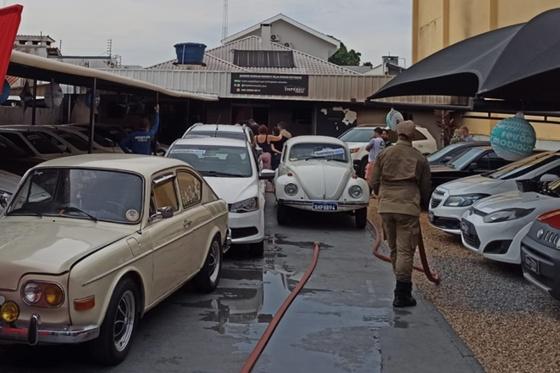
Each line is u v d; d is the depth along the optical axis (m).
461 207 10.23
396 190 6.74
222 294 7.15
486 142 15.09
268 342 5.57
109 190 5.63
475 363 5.22
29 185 5.79
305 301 6.96
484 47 8.66
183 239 6.07
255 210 8.97
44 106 16.80
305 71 33.34
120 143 15.50
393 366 5.12
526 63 7.04
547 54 6.93
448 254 9.59
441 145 22.72
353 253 9.75
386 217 6.79
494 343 5.74
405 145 6.80
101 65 30.78
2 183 8.41
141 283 5.19
